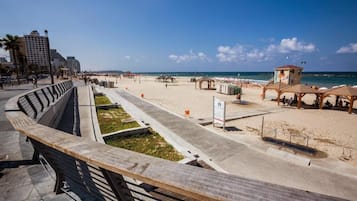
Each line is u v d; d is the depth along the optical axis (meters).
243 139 11.00
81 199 2.87
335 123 15.31
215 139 10.34
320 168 7.48
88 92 26.23
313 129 13.62
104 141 9.20
